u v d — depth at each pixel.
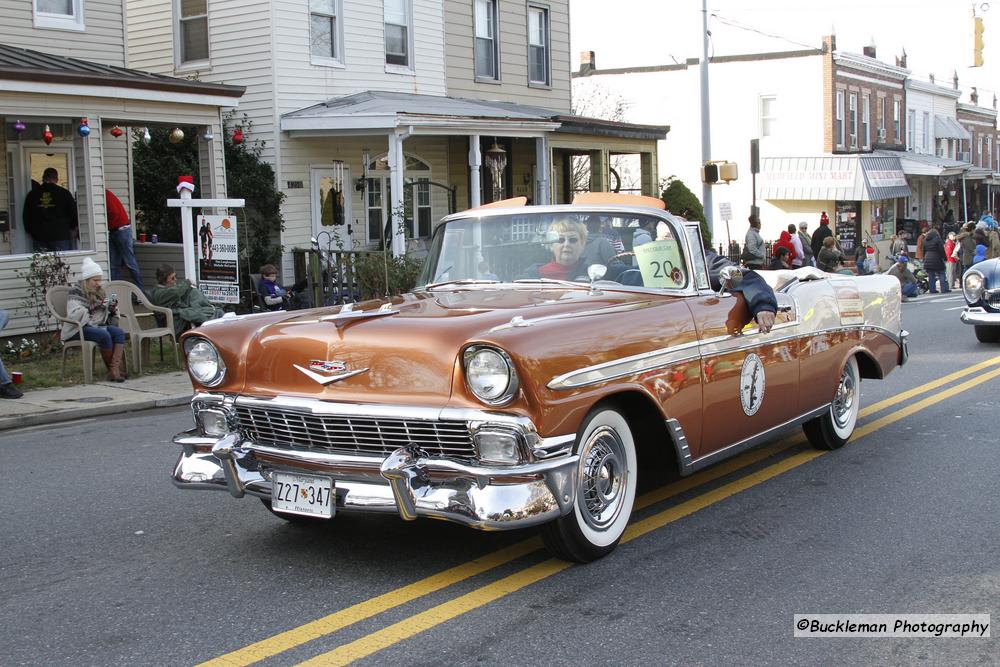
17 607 4.48
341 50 19.14
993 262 13.23
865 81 38.88
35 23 15.43
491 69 23.16
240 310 16.42
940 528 5.48
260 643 4.03
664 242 5.67
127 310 11.73
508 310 4.85
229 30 18.28
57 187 14.09
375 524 5.65
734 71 37.47
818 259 22.61
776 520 5.66
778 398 6.21
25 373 11.55
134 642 4.06
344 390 4.60
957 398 9.32
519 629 4.14
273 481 4.77
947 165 40.78
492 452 4.29
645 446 5.57
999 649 3.94
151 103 14.69
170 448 7.95
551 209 5.97
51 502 6.33
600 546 4.88
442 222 6.30
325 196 18.75
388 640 4.04
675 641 4.02
